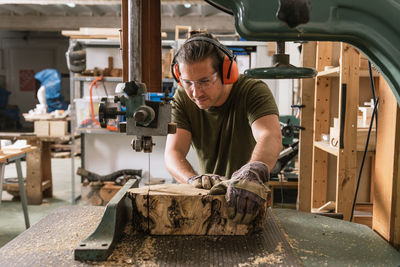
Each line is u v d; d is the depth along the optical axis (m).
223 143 1.50
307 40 0.68
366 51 0.70
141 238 1.03
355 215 2.06
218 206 1.04
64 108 7.56
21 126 11.10
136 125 0.89
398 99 0.71
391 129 1.10
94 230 1.06
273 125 1.32
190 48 1.14
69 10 7.67
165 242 1.00
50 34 12.11
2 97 11.00
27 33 12.05
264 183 1.08
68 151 6.60
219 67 1.18
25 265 0.87
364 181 2.61
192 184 1.17
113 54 3.85
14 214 3.44
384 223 1.13
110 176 3.69
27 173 3.73
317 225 1.17
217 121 1.48
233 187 1.00
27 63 12.18
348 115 1.95
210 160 1.56
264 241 1.01
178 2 4.70
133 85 0.85
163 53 3.92
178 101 1.51
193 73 1.15
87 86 3.89
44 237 1.04
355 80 1.93
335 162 2.65
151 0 0.93
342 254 0.96
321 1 0.62
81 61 3.48
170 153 1.43
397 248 1.08
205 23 7.55
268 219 1.19
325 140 2.45
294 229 1.13
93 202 3.60
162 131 0.89
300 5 0.61
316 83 2.51
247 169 1.05
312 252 0.96
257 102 1.38
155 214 1.04
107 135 3.88
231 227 1.05
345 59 1.92
